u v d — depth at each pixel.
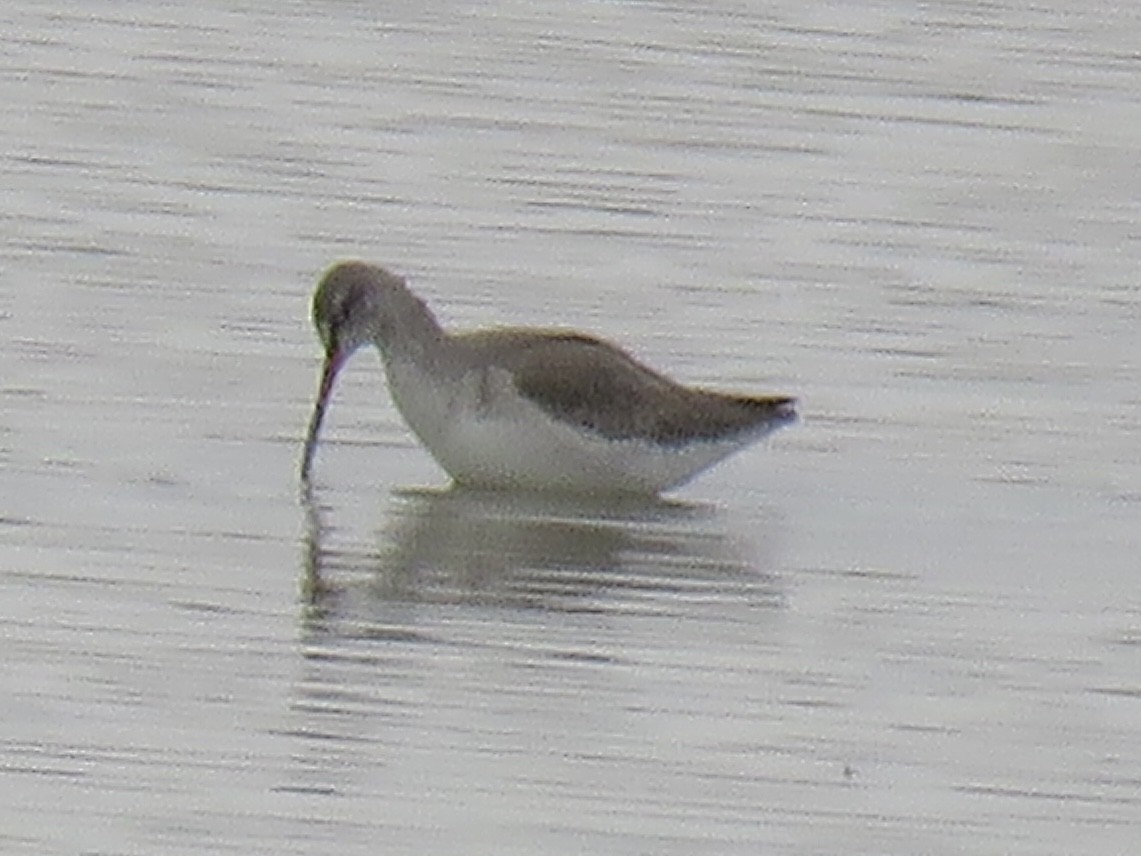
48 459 19.20
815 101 25.89
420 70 26.14
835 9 27.73
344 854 14.44
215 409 20.17
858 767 15.60
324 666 16.55
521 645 16.97
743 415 19.52
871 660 16.94
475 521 18.97
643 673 16.64
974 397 20.80
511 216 23.53
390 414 20.45
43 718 15.72
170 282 22.02
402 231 23.19
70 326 21.12
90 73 25.73
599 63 26.45
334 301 19.47
